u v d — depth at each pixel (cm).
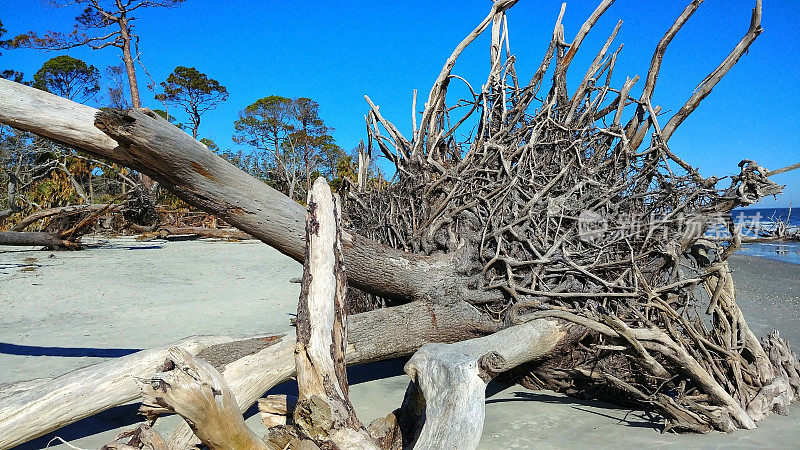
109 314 698
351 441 236
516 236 432
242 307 751
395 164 541
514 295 416
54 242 1464
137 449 213
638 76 530
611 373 387
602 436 335
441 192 490
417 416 319
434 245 457
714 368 371
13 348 531
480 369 278
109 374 305
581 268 413
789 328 680
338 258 294
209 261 1333
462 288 422
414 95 556
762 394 368
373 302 494
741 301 902
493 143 498
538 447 320
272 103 5147
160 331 606
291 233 363
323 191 306
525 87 561
